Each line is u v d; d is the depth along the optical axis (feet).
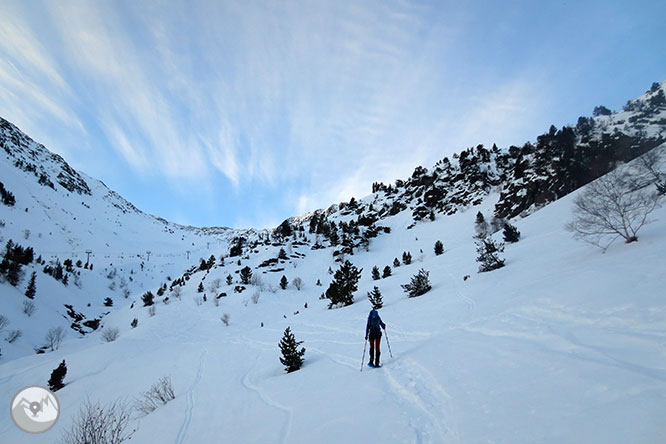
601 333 20.47
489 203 260.83
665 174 58.59
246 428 21.31
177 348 84.64
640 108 215.51
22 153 641.40
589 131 197.47
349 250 266.16
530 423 12.53
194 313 162.61
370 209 451.53
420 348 30.63
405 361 27.53
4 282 161.07
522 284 43.55
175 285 254.47
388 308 66.28
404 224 331.16
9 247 207.41
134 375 58.95
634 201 45.55
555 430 11.53
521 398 14.93
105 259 382.63
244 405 27.07
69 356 91.86
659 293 23.06
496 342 25.34
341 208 572.10
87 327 182.39
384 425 16.19
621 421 10.88
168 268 453.99
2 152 542.98
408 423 15.90
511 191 215.51
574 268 40.37
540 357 19.56
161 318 156.35
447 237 220.23
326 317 79.92
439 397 18.15
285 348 37.47
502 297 40.73
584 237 50.80
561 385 15.06
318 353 42.70
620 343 18.20
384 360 30.22
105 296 261.65
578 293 29.60
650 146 150.51
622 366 15.29
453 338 30.37
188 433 23.76
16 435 39.06
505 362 20.47
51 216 444.96
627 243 42.52
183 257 571.28
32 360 101.14
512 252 76.43
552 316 26.99
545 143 221.25
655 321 19.34
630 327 19.85
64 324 167.02
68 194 618.03
